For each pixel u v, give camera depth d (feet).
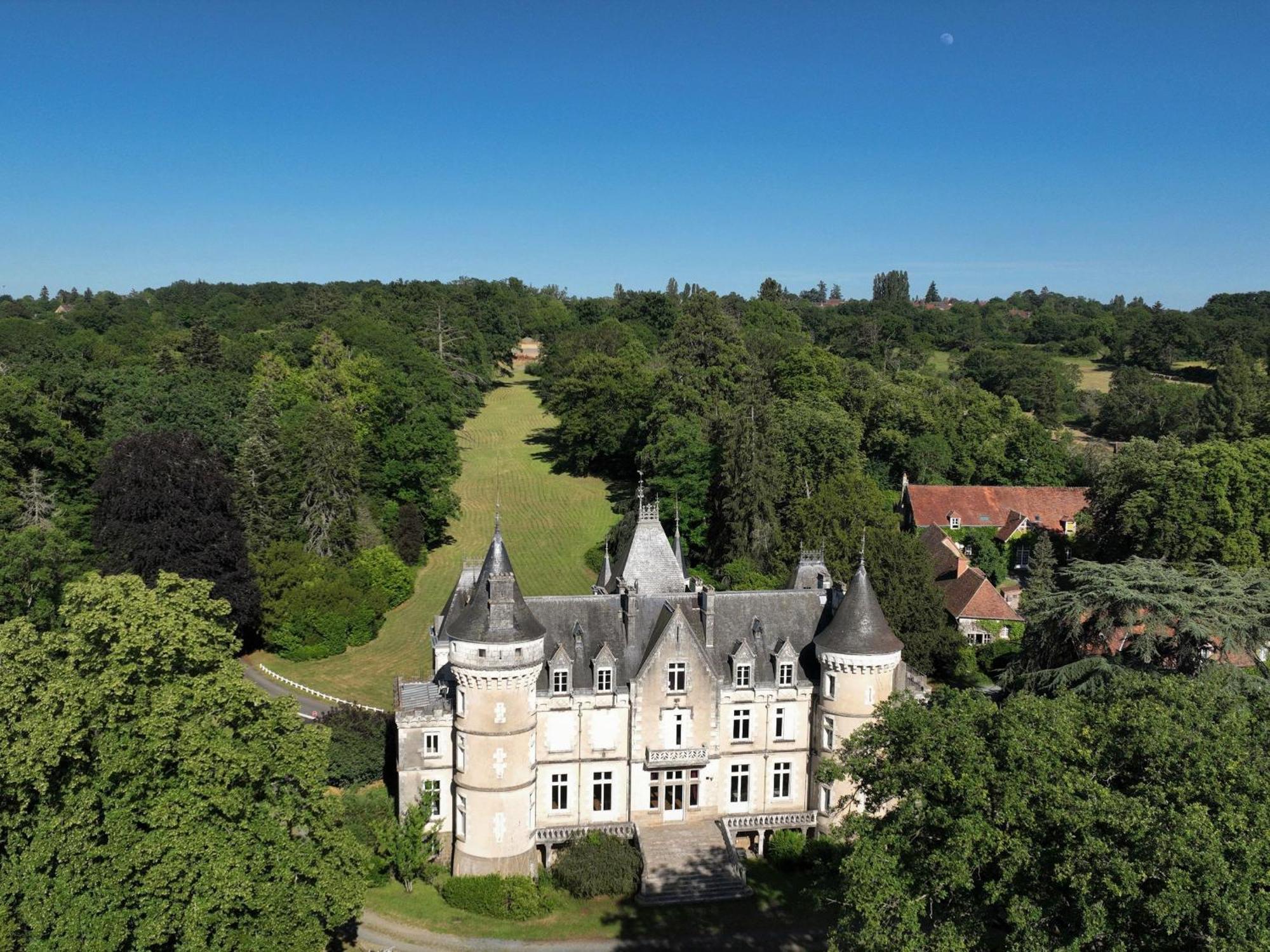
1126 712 121.60
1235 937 89.92
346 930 171.22
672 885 184.55
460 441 605.31
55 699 125.39
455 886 180.45
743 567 325.83
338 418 388.57
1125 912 98.89
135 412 377.50
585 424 522.06
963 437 498.69
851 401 506.48
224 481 303.07
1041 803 109.70
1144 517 300.61
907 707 133.08
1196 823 95.81
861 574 202.18
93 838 122.62
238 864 124.26
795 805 207.62
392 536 408.46
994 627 301.02
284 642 311.88
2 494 305.73
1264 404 459.73
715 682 199.11
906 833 121.39
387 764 222.69
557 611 202.39
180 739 130.82
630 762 198.08
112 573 278.26
